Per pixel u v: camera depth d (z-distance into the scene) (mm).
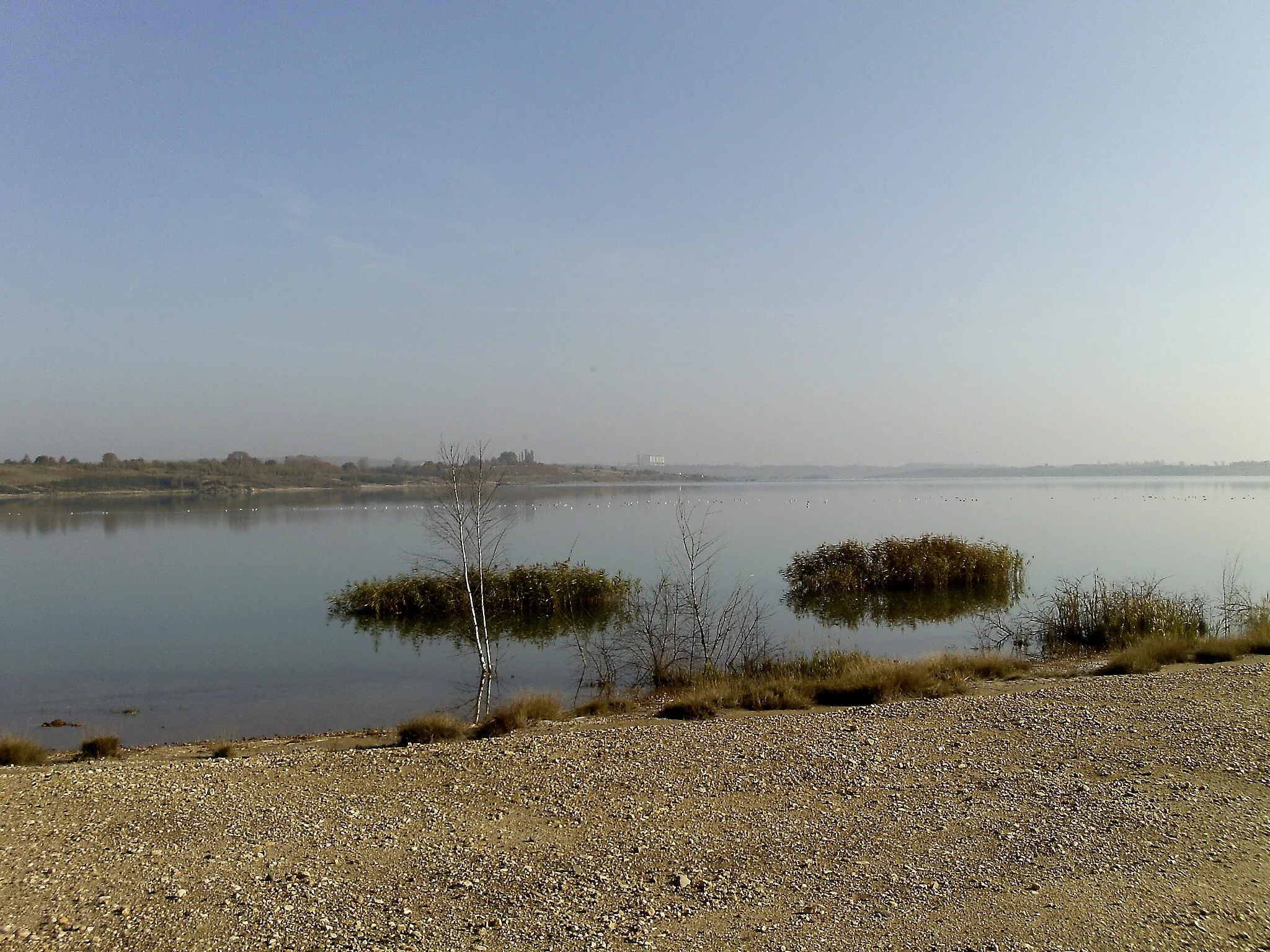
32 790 10188
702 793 9477
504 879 7250
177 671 21406
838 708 14547
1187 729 11289
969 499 119438
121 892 7188
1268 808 8367
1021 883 6836
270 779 10500
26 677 20719
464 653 23484
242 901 6953
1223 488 160625
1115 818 8219
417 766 10891
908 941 5945
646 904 6676
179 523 79375
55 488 130375
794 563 35625
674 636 21516
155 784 10367
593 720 14523
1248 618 22078
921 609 29047
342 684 19922
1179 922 6078
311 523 78312
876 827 8234
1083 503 102750
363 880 7320
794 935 6086
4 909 6891
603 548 49969
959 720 12344
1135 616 21938
